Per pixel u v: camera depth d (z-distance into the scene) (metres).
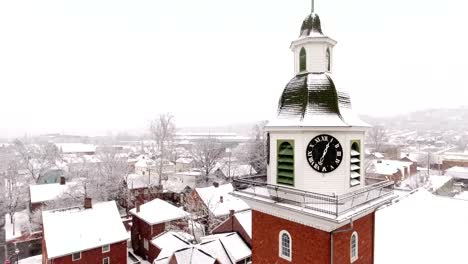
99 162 81.88
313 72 16.14
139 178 82.25
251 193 16.72
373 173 81.00
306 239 14.52
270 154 16.41
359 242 15.77
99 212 43.91
